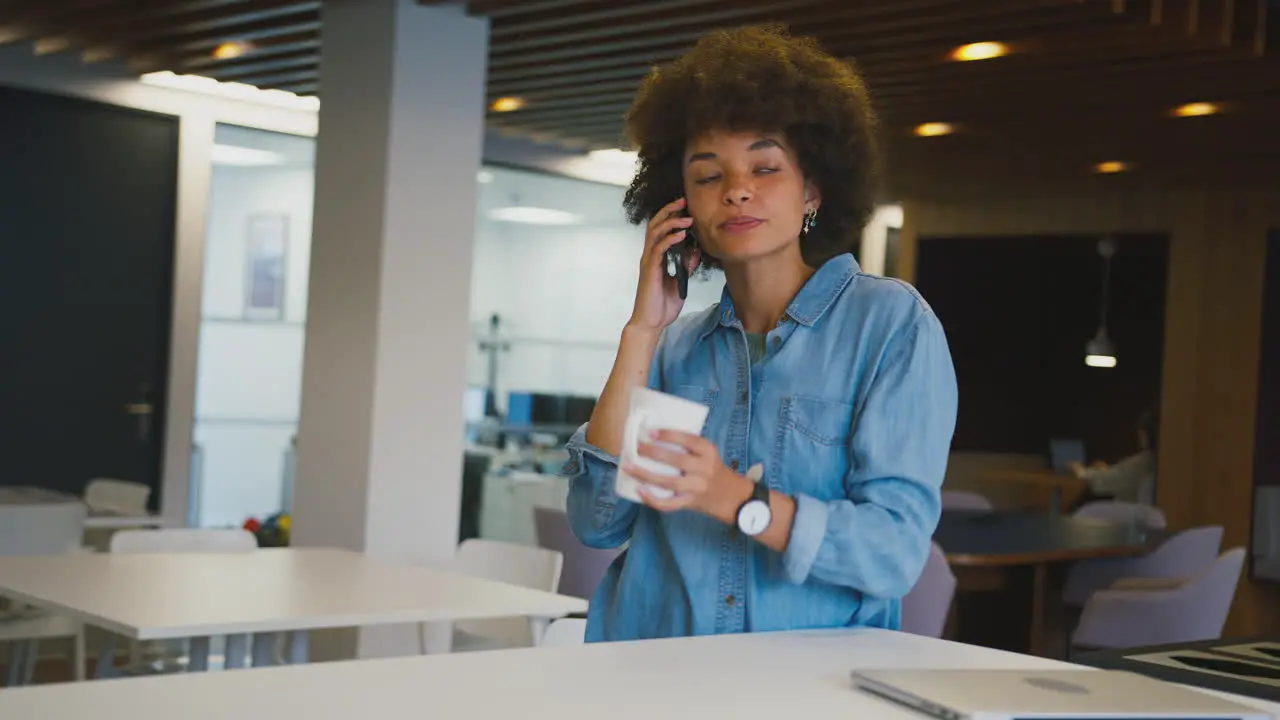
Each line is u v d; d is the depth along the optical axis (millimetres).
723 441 1632
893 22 5297
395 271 5426
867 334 1575
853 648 1493
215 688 1209
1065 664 1469
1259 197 8766
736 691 1269
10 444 7016
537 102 7340
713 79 1583
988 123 7207
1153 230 9156
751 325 1693
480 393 8344
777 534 1430
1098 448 11672
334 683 1246
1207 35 5234
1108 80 6098
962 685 1242
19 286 7012
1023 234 9711
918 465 1509
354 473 5426
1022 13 5203
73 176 7160
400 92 5422
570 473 1721
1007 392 11391
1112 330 11617
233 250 8016
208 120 7602
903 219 10312
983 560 4965
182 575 3480
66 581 3311
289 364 8297
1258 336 8766
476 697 1207
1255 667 1528
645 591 1689
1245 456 8789
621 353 1677
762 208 1579
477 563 4176
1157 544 5719
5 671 6172
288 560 3875
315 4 5672
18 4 6090
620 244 9023
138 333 7426
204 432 7996
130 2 5871
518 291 8539
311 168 8289
